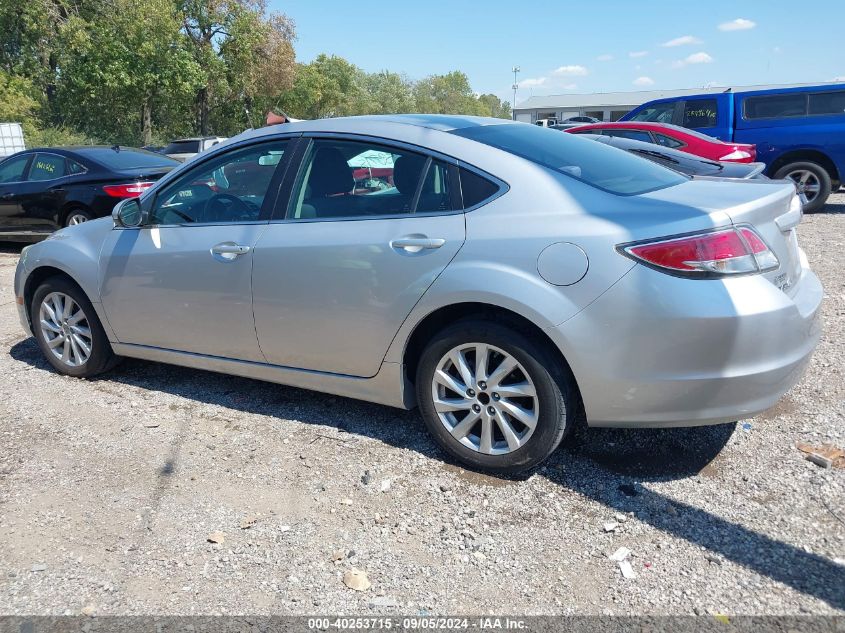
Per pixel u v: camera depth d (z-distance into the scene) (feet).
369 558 8.81
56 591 8.29
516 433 10.34
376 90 292.20
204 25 135.95
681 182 11.38
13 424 12.88
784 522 9.12
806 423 11.78
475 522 9.50
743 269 8.95
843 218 34.06
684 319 8.84
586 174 10.52
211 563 8.77
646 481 10.33
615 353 9.23
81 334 14.93
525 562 8.64
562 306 9.34
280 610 7.91
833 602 7.65
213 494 10.37
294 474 10.88
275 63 147.13
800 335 9.40
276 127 12.62
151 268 13.26
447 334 10.45
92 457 11.58
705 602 7.77
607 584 8.17
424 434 12.11
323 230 11.39
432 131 11.10
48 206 29.12
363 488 10.43
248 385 14.58
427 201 10.69
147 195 13.78
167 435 12.34
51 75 121.90
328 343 11.51
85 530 9.52
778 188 10.50
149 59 118.01
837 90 34.94
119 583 8.42
